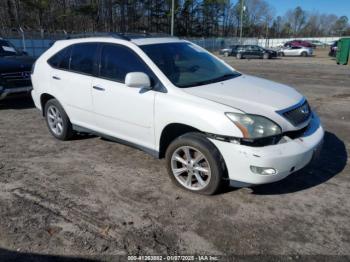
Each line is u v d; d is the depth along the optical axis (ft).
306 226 10.90
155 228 10.82
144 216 11.46
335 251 9.76
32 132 20.53
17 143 18.58
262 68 64.59
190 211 11.75
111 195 12.85
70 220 11.23
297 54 118.52
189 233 10.57
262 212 11.68
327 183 13.71
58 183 13.83
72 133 18.48
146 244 10.07
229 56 115.96
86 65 16.31
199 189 12.65
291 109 12.18
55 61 18.04
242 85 13.98
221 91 12.94
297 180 13.93
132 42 14.70
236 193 12.88
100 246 9.98
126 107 14.35
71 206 12.08
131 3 205.98
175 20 230.68
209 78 14.48
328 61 86.99
